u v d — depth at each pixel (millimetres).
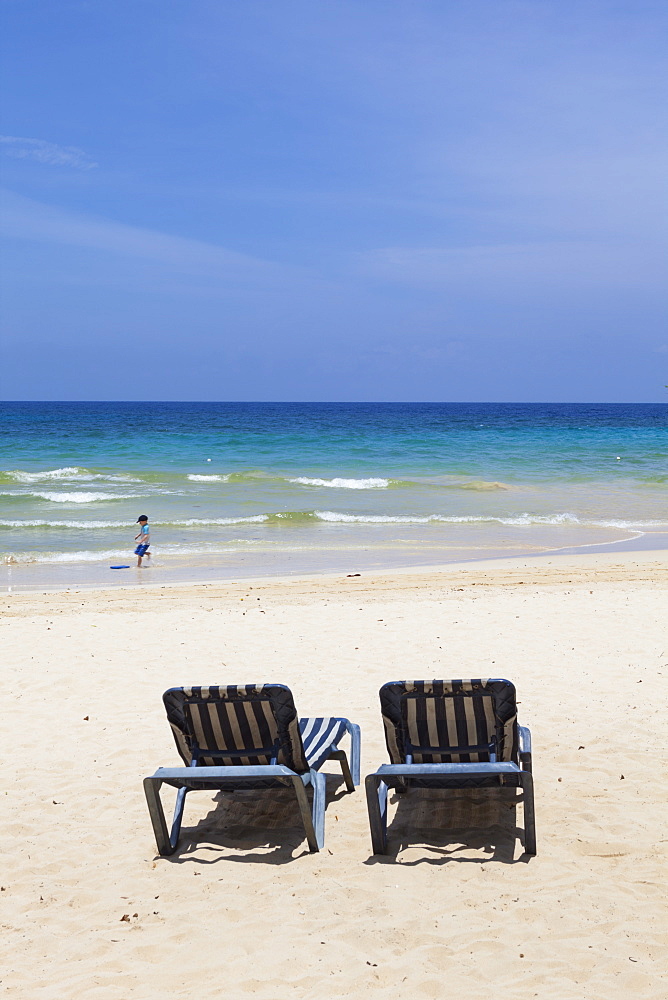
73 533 20797
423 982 3564
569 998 3430
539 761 6195
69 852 4996
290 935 3992
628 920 4035
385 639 10141
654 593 12875
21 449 45656
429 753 5043
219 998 3514
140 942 3980
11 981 3684
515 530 21906
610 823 5125
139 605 12758
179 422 89688
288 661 9211
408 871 4617
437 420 105875
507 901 4246
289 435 62844
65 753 6605
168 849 4926
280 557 17859
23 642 10227
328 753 5531
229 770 4793
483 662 9008
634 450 50312
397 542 19812
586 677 8352
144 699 7969
